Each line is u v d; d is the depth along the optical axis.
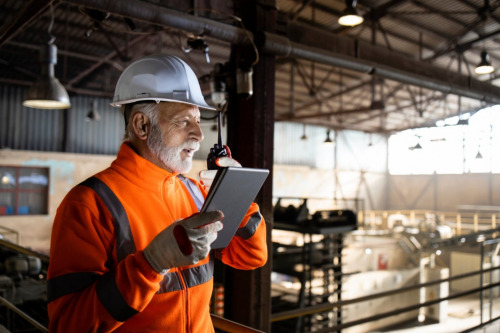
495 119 23.09
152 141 1.13
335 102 20.97
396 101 19.92
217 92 4.30
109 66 13.73
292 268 9.48
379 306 11.77
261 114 4.17
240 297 4.18
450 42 13.74
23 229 13.84
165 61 1.17
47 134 15.05
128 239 1.04
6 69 13.79
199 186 1.44
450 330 11.39
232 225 1.10
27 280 6.05
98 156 15.48
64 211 1.01
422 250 13.16
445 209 24.97
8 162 13.65
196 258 0.88
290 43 4.32
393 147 27.58
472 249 15.43
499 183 22.80
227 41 3.93
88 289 0.93
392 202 27.41
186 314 1.11
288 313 2.86
